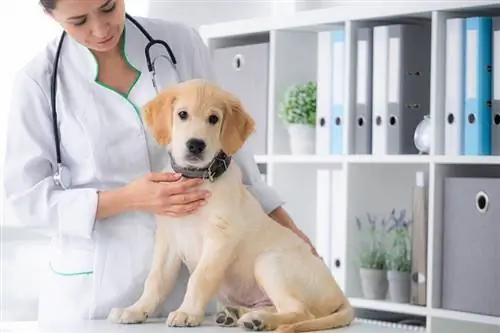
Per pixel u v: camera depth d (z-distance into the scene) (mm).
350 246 3123
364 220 3148
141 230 1907
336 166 3463
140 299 1810
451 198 2836
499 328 2709
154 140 1908
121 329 1634
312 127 3270
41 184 1859
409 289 3006
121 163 1919
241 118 1774
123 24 1865
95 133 1898
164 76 1966
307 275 1756
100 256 1900
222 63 3498
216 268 1726
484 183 2748
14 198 1860
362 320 3096
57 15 1766
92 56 1914
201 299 1707
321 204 3266
